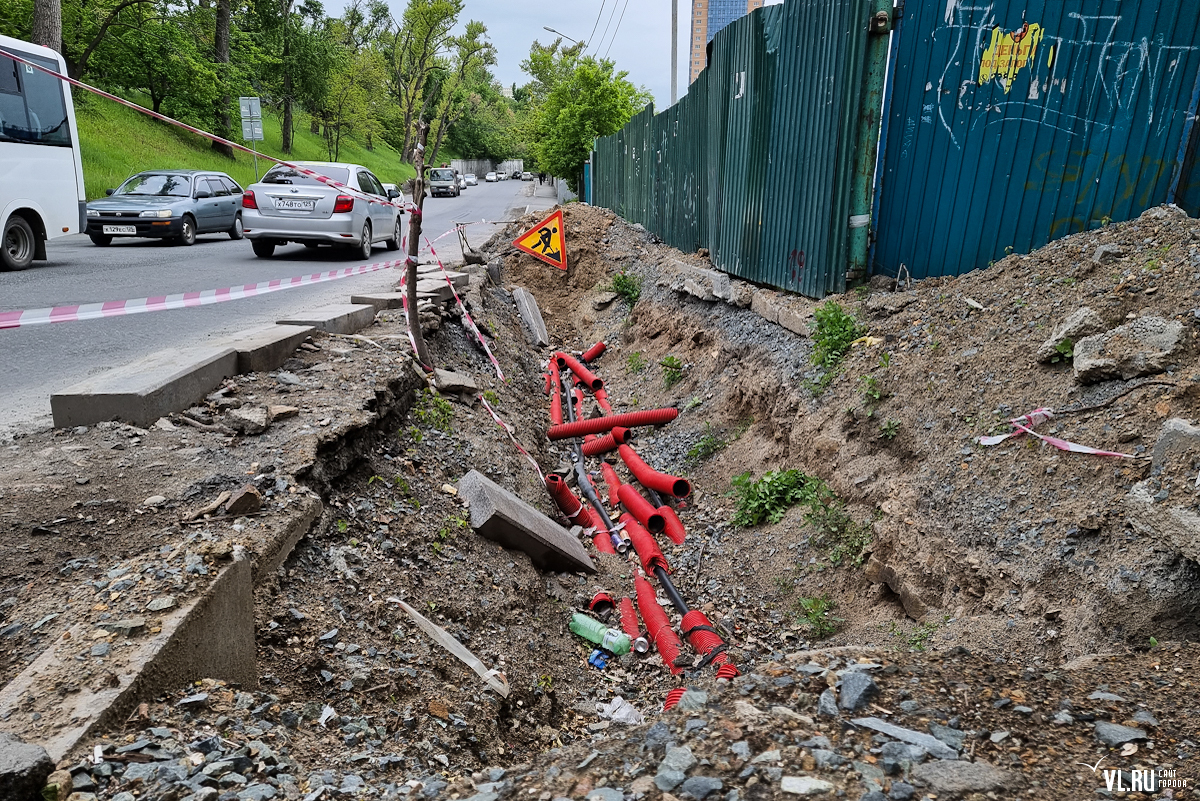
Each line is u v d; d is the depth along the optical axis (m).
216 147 32.44
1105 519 3.27
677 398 8.32
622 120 28.25
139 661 2.18
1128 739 2.13
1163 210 4.60
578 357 11.01
